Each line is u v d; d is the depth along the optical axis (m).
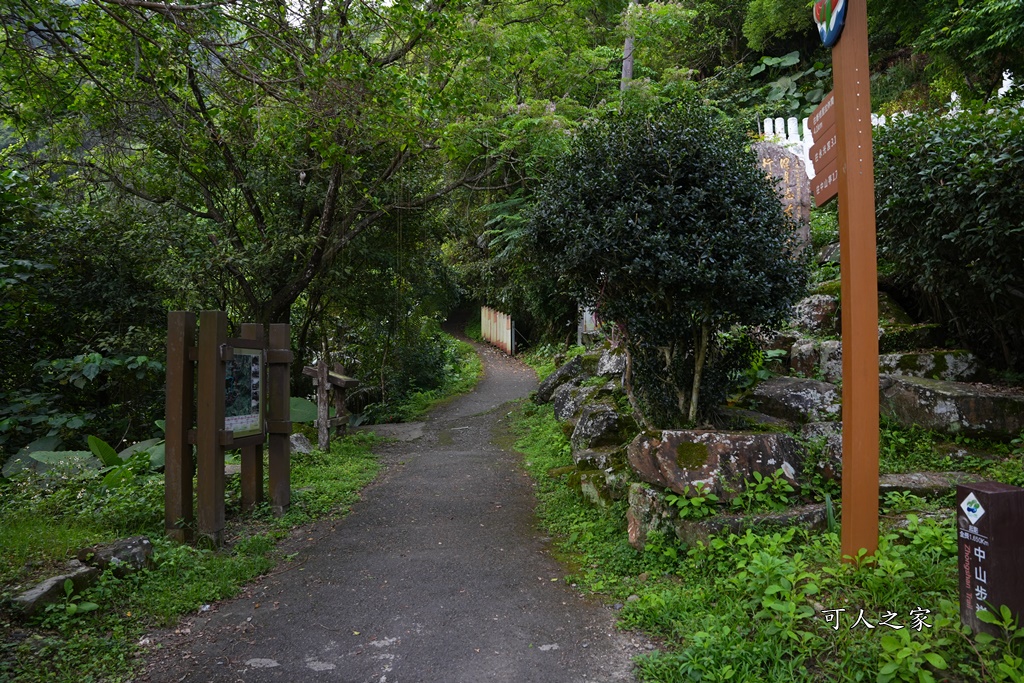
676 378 6.39
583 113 11.05
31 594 4.05
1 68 8.23
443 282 16.25
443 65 9.12
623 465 6.29
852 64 3.84
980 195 5.82
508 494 7.48
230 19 6.58
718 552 4.46
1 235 9.50
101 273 10.58
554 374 12.45
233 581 4.88
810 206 10.49
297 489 7.54
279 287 11.54
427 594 4.71
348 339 16.75
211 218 11.27
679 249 5.70
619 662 3.66
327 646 3.94
